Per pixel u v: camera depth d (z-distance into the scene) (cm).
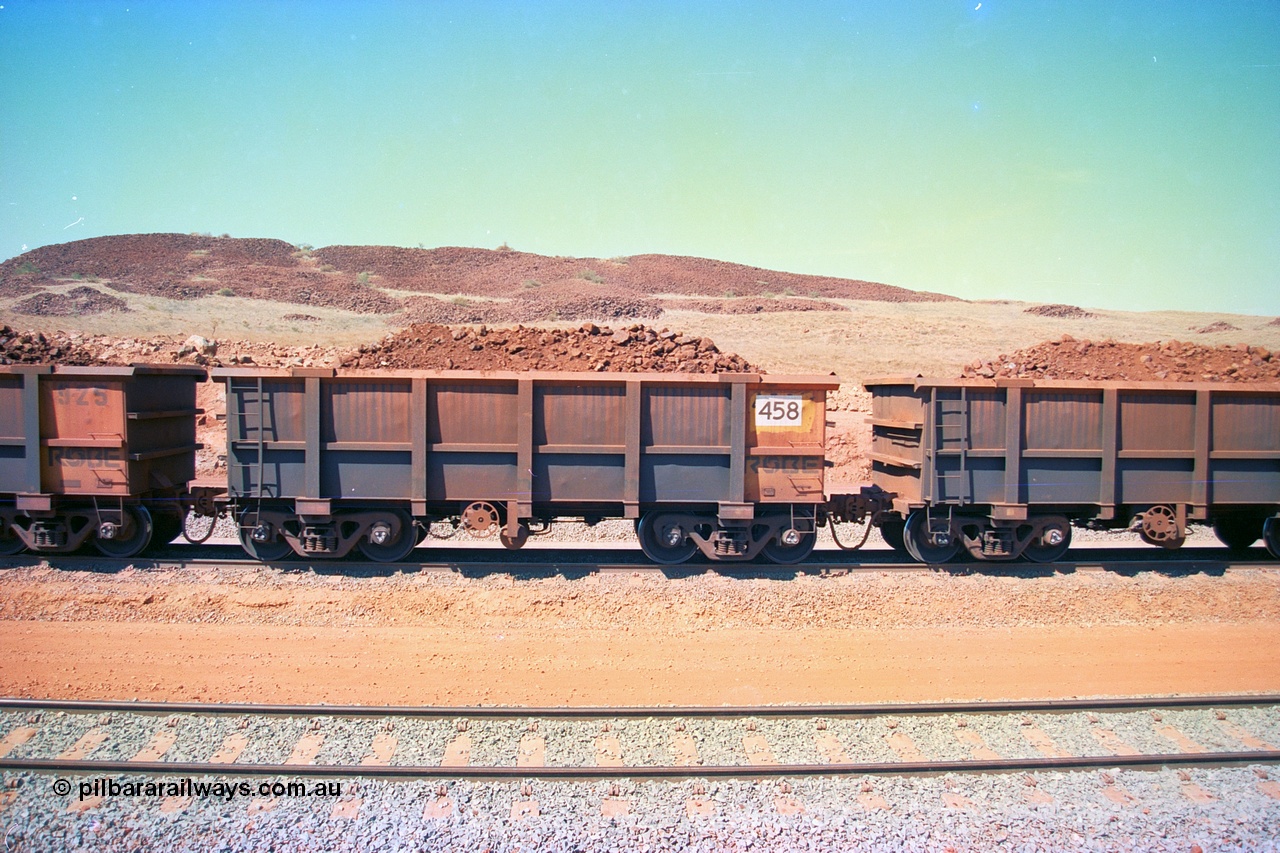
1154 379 1395
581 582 1128
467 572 1172
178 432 1338
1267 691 859
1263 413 1268
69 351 1369
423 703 791
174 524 1344
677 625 1016
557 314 5631
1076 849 584
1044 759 679
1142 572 1234
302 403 1167
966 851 577
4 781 630
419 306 5969
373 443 1171
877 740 717
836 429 2288
